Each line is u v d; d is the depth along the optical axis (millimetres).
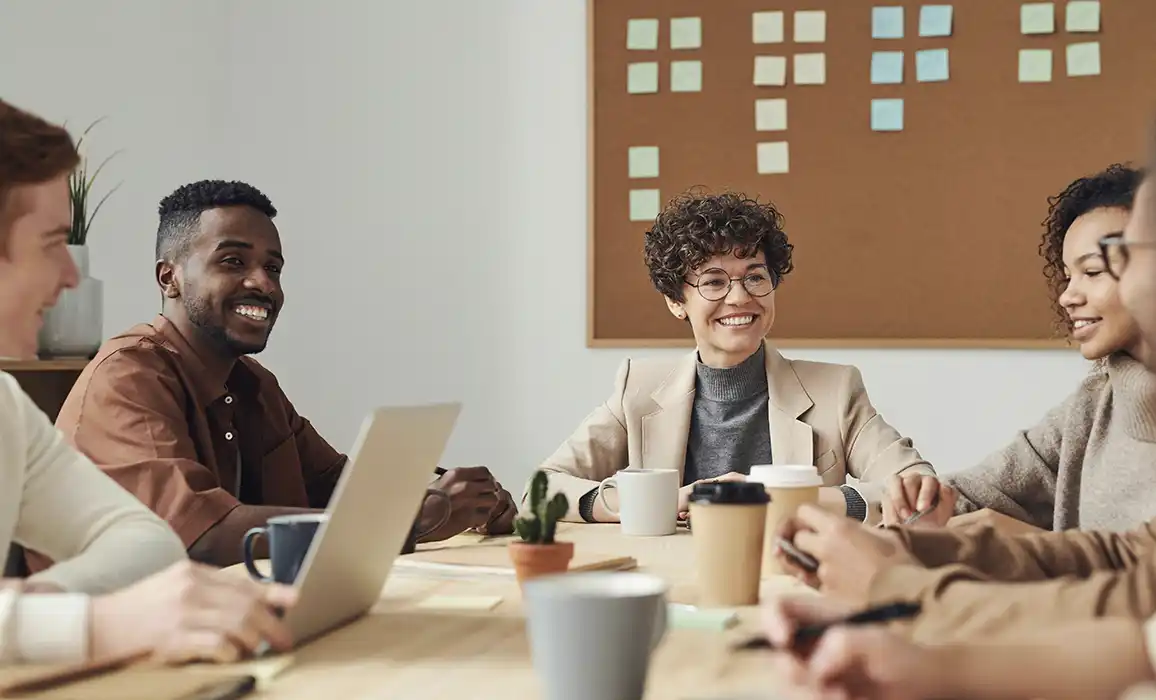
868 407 2291
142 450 1868
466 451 3469
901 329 3266
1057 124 3189
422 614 1130
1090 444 1841
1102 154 3166
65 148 1222
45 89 2971
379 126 3527
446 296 3490
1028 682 680
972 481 2002
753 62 3332
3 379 1287
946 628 879
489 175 3475
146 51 3287
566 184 3432
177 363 2088
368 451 955
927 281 3252
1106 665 688
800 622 783
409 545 1555
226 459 2168
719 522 1143
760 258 2320
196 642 890
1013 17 3209
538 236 3445
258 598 934
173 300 2205
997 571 1101
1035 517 2023
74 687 846
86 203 3037
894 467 2164
